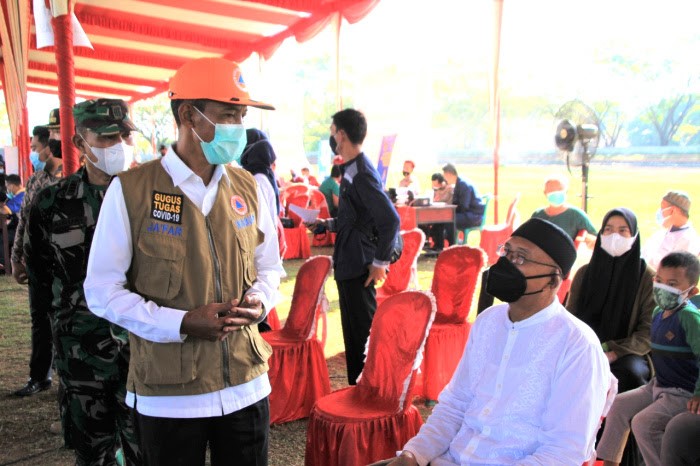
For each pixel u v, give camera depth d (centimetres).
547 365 183
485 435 188
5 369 480
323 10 935
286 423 381
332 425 269
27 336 572
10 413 395
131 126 235
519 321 191
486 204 990
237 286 184
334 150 362
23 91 1336
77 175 237
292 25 1108
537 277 183
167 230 174
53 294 234
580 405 176
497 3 777
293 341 386
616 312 310
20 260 339
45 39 445
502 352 193
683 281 267
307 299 393
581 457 175
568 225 539
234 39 1280
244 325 174
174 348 172
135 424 184
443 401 209
